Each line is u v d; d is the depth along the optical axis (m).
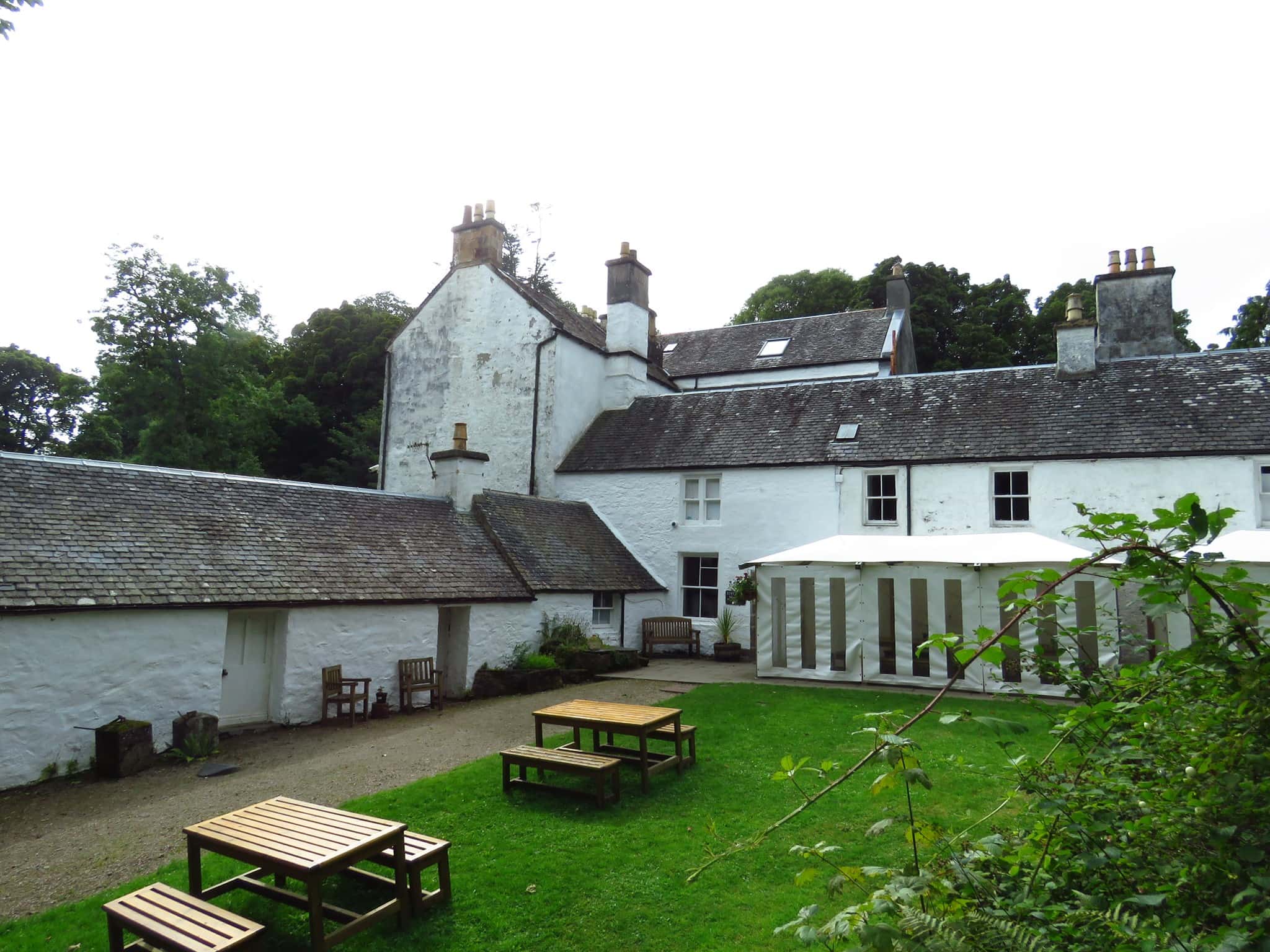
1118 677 3.75
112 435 35.75
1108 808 3.36
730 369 27.44
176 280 31.89
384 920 5.52
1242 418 15.97
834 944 3.62
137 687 10.18
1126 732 3.64
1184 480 15.79
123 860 6.73
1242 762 2.98
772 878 5.99
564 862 6.34
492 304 23.55
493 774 8.73
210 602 10.88
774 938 5.09
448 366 24.06
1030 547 14.00
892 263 41.94
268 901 5.87
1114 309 20.80
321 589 12.50
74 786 9.01
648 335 26.12
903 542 15.48
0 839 7.27
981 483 17.56
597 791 7.57
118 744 9.38
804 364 26.05
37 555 9.79
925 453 18.17
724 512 20.20
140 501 11.86
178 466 31.09
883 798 7.60
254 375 35.94
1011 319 40.19
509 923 5.42
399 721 12.44
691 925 5.34
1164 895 2.98
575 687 14.84
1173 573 2.98
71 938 5.27
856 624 14.61
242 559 12.04
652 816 7.36
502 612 15.66
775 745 9.73
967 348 38.50
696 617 20.67
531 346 22.75
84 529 10.65
